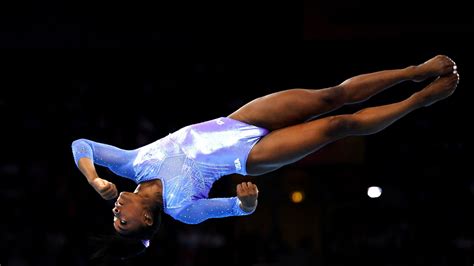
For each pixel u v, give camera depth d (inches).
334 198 561.9
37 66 550.9
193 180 263.9
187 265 506.0
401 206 536.1
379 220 537.0
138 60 549.3
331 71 531.2
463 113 546.9
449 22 510.3
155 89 556.4
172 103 553.0
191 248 512.7
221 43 532.1
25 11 523.8
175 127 550.3
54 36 525.3
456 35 509.4
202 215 262.5
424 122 556.4
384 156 558.9
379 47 520.4
